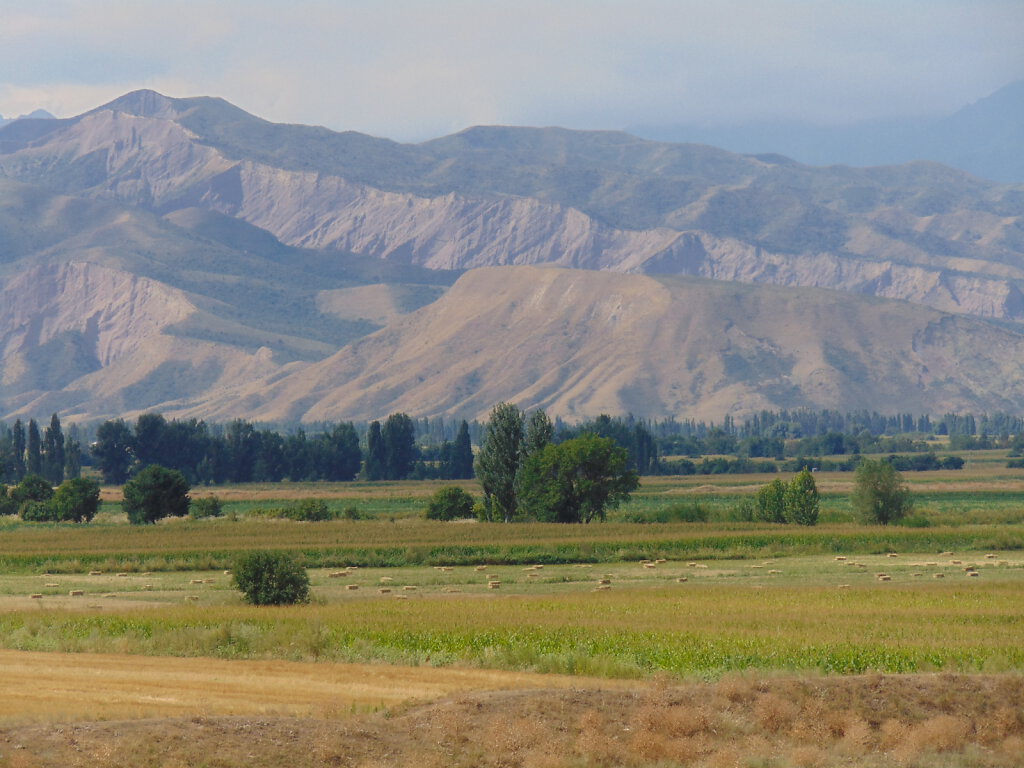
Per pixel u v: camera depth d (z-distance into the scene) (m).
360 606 98.88
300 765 47.16
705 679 61.78
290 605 103.12
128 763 45.81
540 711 53.62
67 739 47.78
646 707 54.22
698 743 51.06
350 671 66.25
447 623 82.56
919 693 57.09
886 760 50.75
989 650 69.19
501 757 49.00
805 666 65.00
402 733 51.12
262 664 68.75
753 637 74.94
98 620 85.38
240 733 49.72
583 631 77.50
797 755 50.03
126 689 60.97
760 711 54.25
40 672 65.88
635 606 97.56
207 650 72.69
